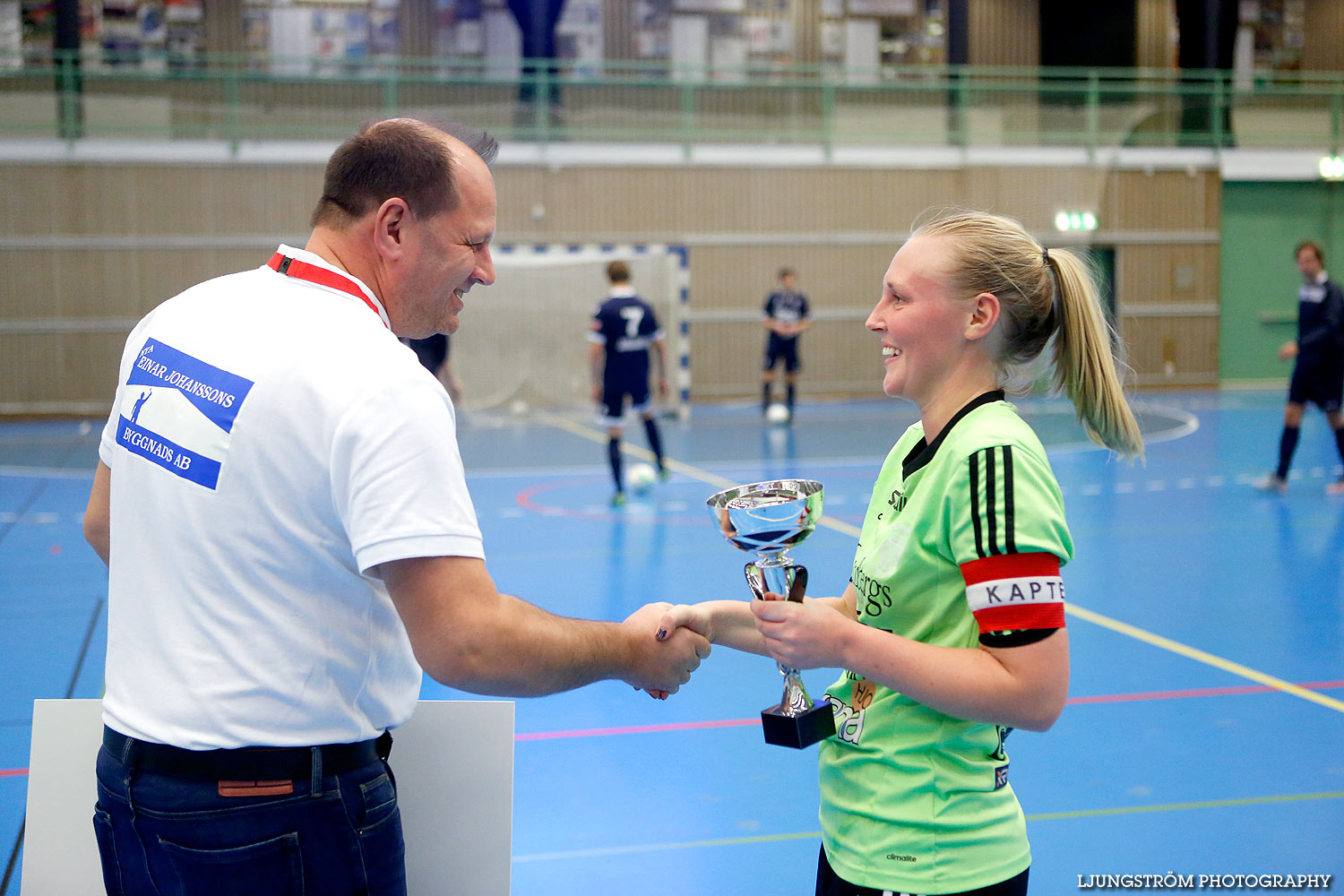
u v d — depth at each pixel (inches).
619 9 727.7
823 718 55.2
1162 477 373.4
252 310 54.9
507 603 52.3
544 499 342.3
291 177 615.8
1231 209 724.7
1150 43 769.6
